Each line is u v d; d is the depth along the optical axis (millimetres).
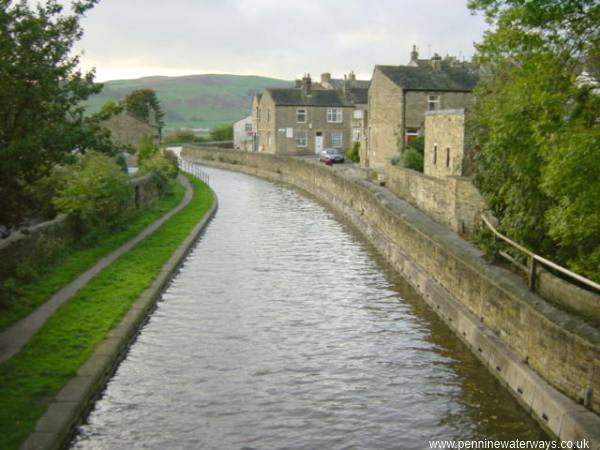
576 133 10812
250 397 12453
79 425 10992
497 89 18219
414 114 46469
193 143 100000
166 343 15328
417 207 27969
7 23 13469
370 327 16797
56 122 14797
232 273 22594
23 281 17875
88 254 22719
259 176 62781
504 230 16469
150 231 28875
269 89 73250
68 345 13539
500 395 12578
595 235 13203
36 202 15039
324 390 12820
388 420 11570
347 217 36188
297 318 17484
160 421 11391
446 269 18250
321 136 72375
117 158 41031
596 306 11438
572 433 9906
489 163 16844
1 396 10859
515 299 13195
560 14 11453
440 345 15469
